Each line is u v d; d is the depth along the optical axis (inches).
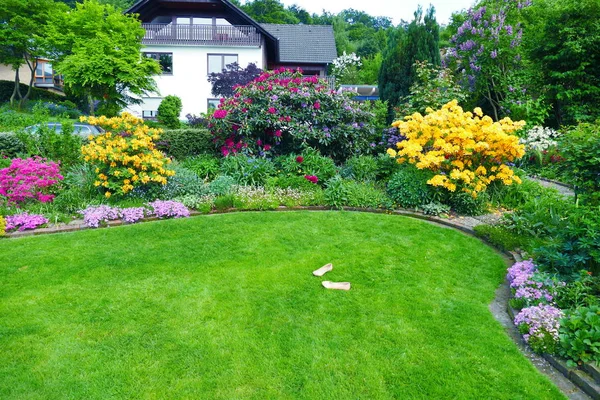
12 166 248.8
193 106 821.9
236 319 137.8
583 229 149.3
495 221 236.1
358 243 206.1
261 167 299.0
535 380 110.8
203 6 831.7
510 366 116.5
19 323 134.6
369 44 1569.9
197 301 149.1
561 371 114.8
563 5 424.5
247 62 823.7
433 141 265.3
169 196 265.1
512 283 155.3
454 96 382.9
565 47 410.9
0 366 114.3
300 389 106.9
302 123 333.1
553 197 249.3
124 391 105.3
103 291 156.2
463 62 498.6
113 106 601.9
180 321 136.3
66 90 805.2
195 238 210.4
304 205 267.0
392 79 446.6
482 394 105.7
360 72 1117.1
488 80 485.7
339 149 352.8
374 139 394.6
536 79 444.8
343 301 150.5
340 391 106.3
